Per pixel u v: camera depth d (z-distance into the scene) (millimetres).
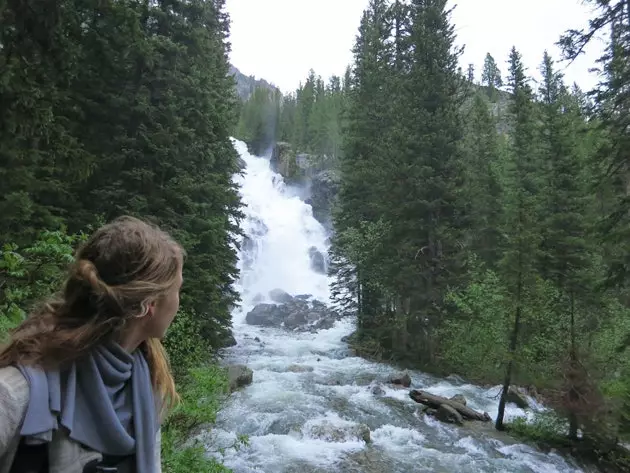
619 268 12891
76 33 8625
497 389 19328
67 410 1100
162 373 1463
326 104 76188
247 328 32125
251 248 45156
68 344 1129
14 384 1067
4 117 6793
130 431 1249
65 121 11312
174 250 1383
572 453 13203
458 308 22016
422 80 25672
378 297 28016
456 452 12648
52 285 4246
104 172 12875
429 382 20203
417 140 24734
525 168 36344
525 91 39844
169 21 15180
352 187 30359
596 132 13000
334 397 16406
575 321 18469
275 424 13047
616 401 13391
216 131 20188
